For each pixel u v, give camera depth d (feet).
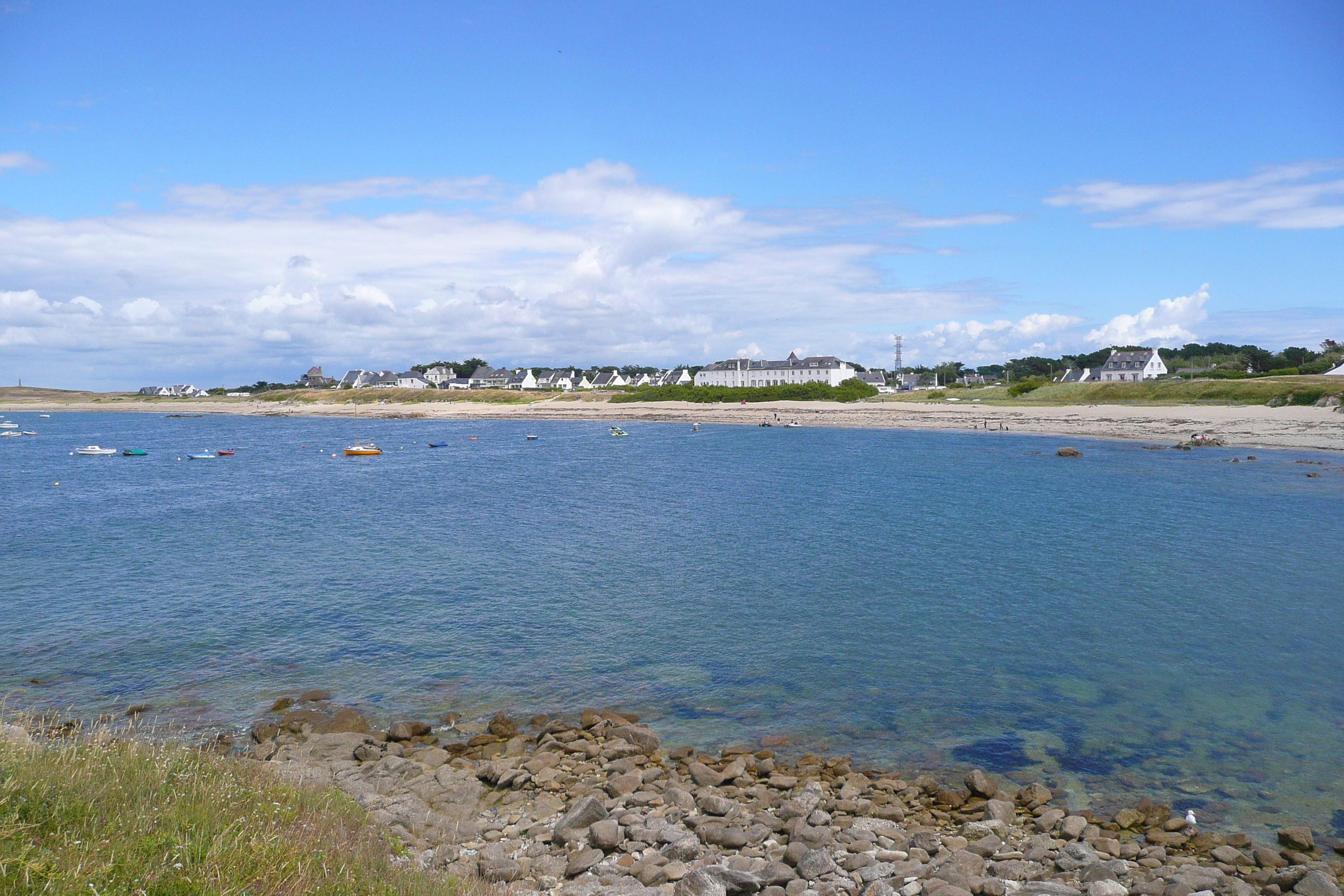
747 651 75.41
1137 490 167.22
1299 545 115.55
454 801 47.06
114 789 31.73
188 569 108.27
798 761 54.03
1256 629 78.95
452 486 197.57
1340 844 42.47
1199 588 93.76
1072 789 50.11
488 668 71.77
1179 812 47.01
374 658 74.13
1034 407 386.11
